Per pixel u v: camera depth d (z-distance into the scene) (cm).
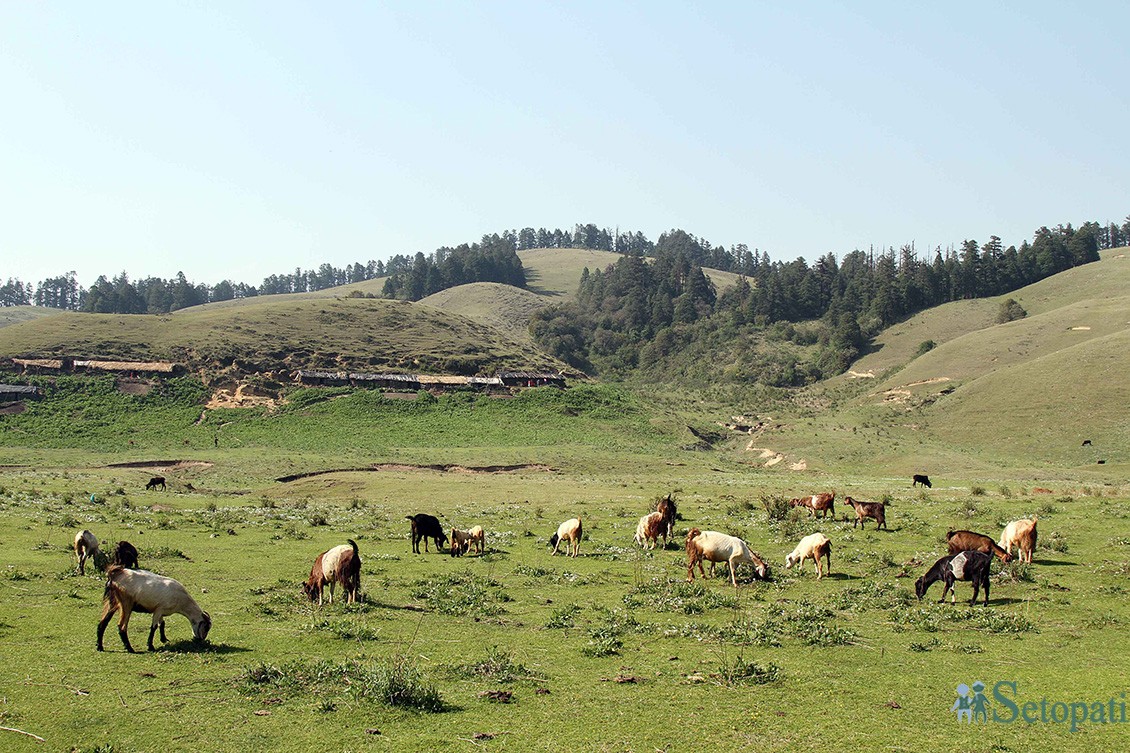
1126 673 1319
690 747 1012
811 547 2238
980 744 1026
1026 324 16738
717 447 12538
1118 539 2612
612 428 11650
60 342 11862
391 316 15562
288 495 5866
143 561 2375
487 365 13712
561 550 2833
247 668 1264
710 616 1772
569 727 1079
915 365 16212
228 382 11519
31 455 8325
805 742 1030
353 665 1303
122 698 1153
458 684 1261
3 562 2277
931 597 1941
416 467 8262
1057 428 10569
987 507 3694
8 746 984
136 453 8775
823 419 13788
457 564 2523
